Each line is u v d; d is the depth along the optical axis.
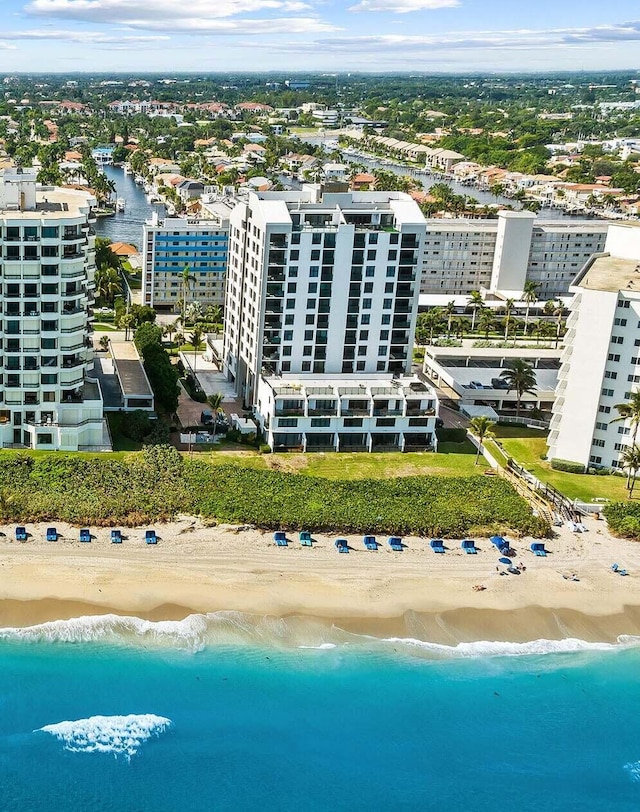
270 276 148.00
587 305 142.25
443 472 142.62
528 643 103.69
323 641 100.69
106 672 94.44
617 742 93.25
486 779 88.19
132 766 86.12
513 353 196.38
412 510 125.44
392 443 151.25
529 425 169.75
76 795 82.88
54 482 124.06
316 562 113.12
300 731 91.19
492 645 102.88
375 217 154.88
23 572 105.25
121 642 97.62
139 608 101.94
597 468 149.38
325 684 96.00
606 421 146.88
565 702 96.94
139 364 167.38
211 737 89.44
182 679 94.69
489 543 121.31
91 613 100.50
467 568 115.06
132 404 150.75
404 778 87.31
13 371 134.25
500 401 177.38
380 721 92.88
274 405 143.50
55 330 133.88
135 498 121.81
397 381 154.50
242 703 93.12
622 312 141.12
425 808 84.19
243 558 112.44
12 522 114.94
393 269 153.62
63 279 132.12
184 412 160.50
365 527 120.50
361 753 89.56
